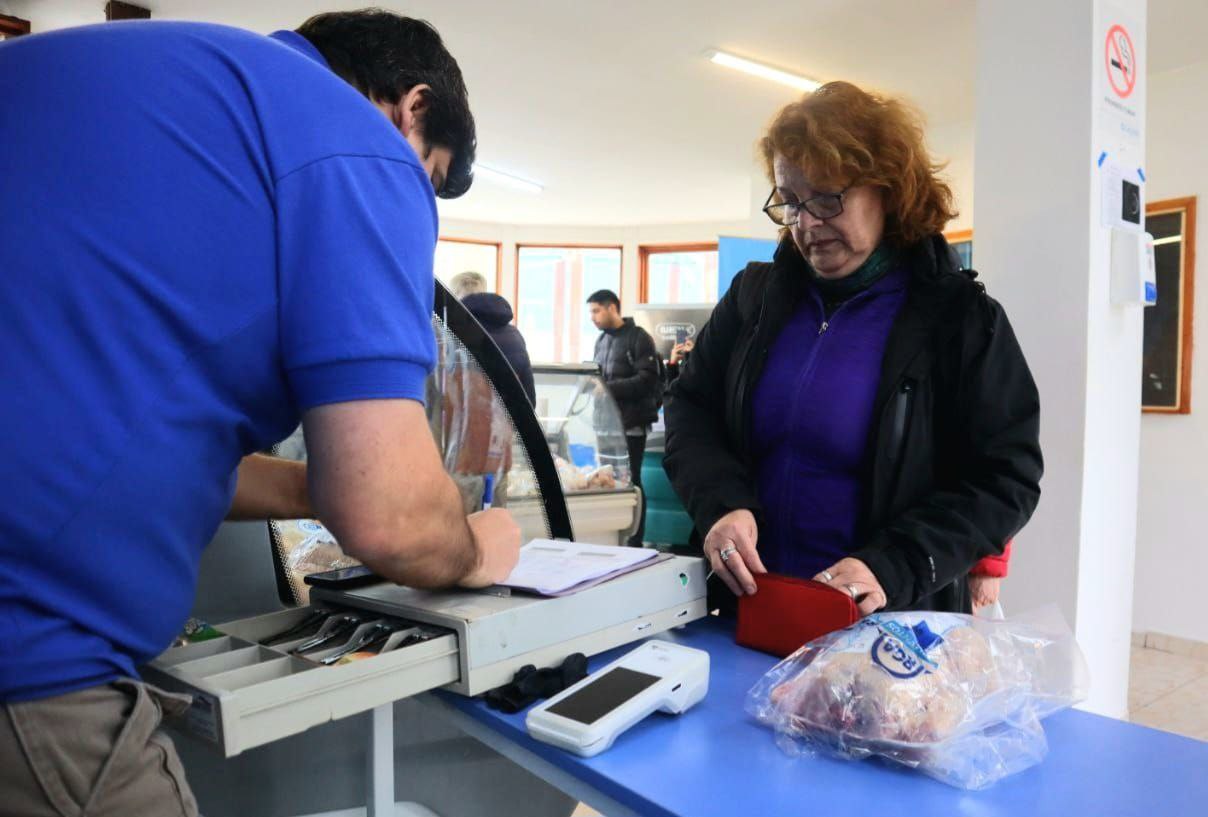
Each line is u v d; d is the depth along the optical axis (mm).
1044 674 787
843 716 694
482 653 774
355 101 625
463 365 1141
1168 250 3531
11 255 513
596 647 898
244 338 566
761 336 1258
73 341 515
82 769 535
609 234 8516
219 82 571
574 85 4562
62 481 506
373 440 582
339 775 1056
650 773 666
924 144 1144
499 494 1181
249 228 562
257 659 755
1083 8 2199
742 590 1006
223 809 987
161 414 534
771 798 627
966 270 1159
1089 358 2227
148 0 3631
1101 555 2324
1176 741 732
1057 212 2258
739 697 835
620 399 4523
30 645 507
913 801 624
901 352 1121
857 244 1131
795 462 1190
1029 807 613
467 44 4031
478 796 1148
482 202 7512
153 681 670
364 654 766
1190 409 3475
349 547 616
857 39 3832
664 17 3691
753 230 6551
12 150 533
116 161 532
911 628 758
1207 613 3451
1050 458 2287
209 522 608
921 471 1120
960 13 3533
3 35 3660
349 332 571
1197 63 3490
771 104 4793
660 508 3057
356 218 585
